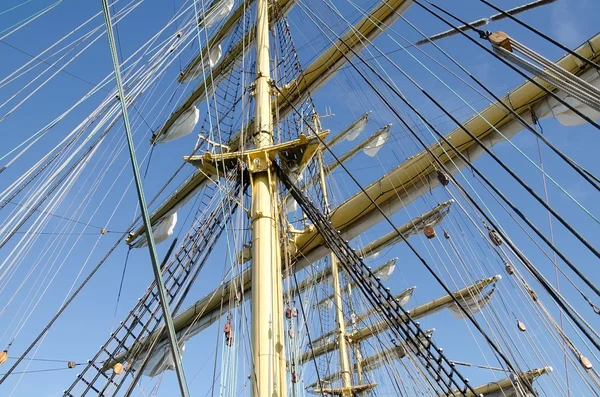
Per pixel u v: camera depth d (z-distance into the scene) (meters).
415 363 9.30
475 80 4.90
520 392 9.02
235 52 13.72
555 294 4.54
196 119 14.43
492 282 15.12
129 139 2.89
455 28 4.76
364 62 7.32
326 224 8.38
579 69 8.28
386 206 10.30
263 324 6.17
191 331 13.48
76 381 7.36
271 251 7.07
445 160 9.70
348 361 20.34
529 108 8.92
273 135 9.37
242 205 7.78
